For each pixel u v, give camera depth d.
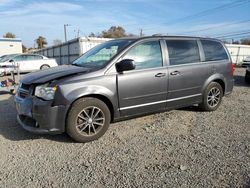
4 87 8.34
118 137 4.73
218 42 6.50
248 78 12.21
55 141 4.55
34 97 4.29
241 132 5.00
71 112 4.31
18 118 4.82
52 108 4.18
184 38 5.79
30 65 19.61
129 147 4.31
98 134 4.60
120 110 4.80
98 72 4.55
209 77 6.10
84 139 4.47
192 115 6.07
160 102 5.29
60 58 37.28
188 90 5.72
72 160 3.87
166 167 3.65
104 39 29.20
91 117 4.52
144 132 4.98
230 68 6.62
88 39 28.28
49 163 3.79
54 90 4.18
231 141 4.55
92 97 4.52
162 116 5.96
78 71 4.57
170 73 5.32
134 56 4.93
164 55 5.32
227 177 3.37
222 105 7.13
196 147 4.30
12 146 4.35
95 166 3.69
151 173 3.49
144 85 4.97
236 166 3.65
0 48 42.06
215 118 5.87
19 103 4.54
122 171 3.54
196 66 5.80
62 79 4.34
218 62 6.30
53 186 3.21
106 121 4.67
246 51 43.34
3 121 5.61
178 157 3.94
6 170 3.59
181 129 5.16
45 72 4.77
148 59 5.10
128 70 4.72
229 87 6.66
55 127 4.26
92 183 3.27
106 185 3.22
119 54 4.79
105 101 4.71
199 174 3.45
